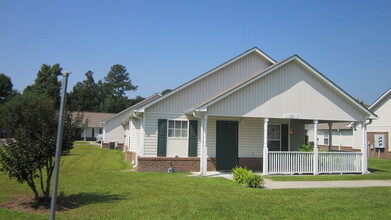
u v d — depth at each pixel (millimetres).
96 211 8180
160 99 16531
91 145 45469
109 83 111250
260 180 12500
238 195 10508
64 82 5836
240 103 15414
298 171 16297
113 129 38969
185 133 16906
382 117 30094
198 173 15781
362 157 17469
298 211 8562
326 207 9094
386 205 9516
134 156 19328
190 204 9016
